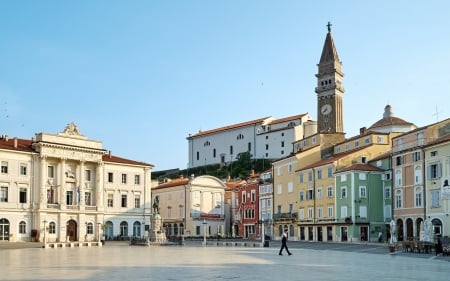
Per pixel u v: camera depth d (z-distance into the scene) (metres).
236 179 172.25
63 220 104.81
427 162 82.69
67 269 34.62
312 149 119.12
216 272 32.22
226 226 146.50
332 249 70.94
